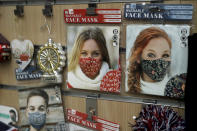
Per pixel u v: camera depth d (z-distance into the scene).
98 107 0.72
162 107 0.61
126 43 0.64
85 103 0.74
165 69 0.61
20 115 0.82
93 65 0.70
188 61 0.56
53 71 0.73
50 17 0.74
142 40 0.62
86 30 0.69
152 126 0.60
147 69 0.63
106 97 0.71
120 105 0.69
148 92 0.64
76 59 0.72
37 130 0.80
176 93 0.61
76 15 0.69
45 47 0.73
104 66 0.68
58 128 0.78
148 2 0.62
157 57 0.62
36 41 0.77
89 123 0.74
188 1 0.58
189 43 0.56
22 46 0.79
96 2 0.67
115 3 0.65
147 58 0.63
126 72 0.66
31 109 0.80
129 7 0.62
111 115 0.71
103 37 0.67
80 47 0.71
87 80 0.71
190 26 0.58
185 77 0.59
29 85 0.81
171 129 0.58
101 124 0.73
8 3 0.80
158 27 0.61
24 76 0.80
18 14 0.77
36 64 0.78
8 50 0.80
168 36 0.60
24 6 0.77
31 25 0.77
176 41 0.59
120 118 0.70
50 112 0.78
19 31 0.79
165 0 0.60
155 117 0.60
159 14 0.60
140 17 0.62
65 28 0.73
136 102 0.67
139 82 0.65
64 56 0.73
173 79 0.61
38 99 0.79
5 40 0.81
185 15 0.58
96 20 0.67
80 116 0.75
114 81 0.68
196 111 0.54
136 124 0.63
